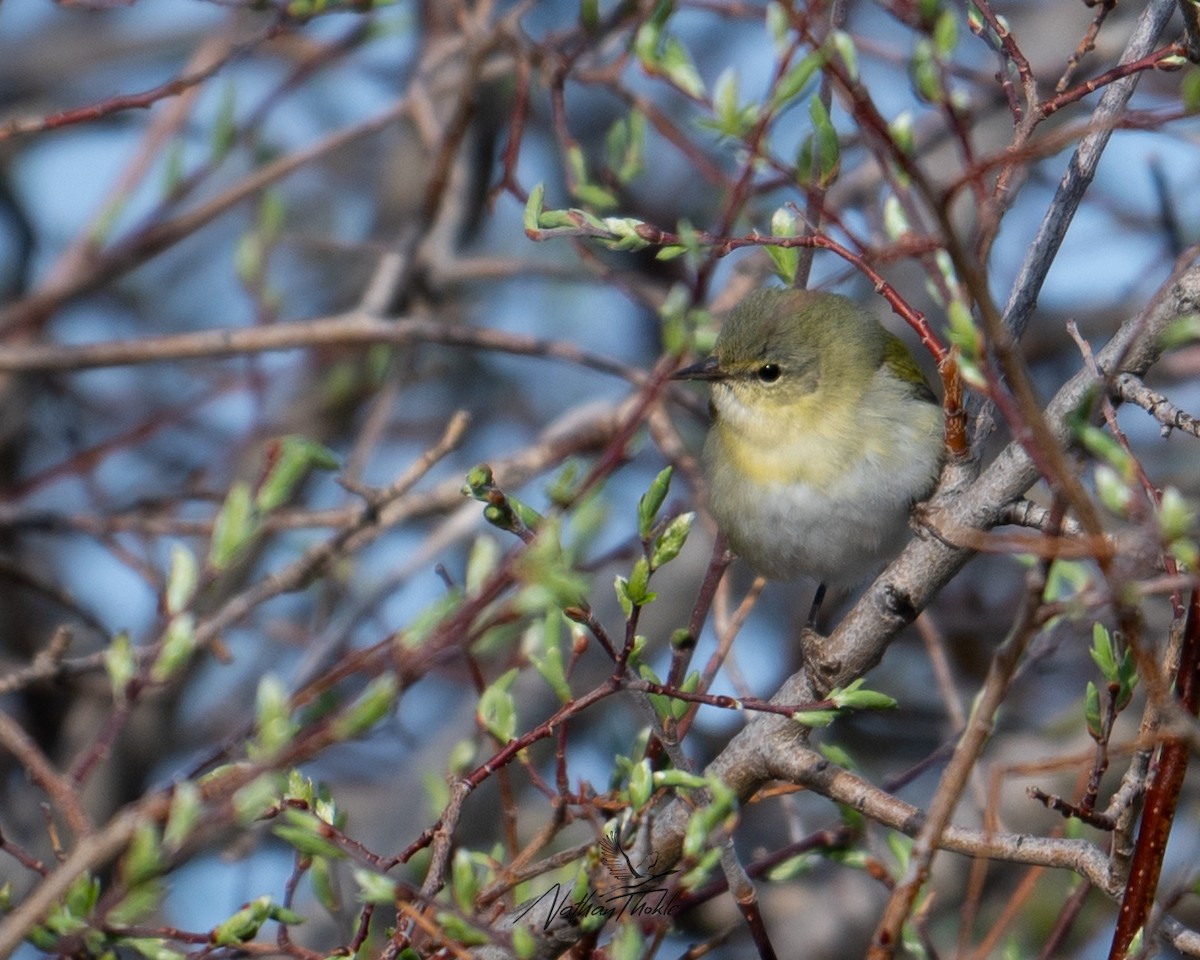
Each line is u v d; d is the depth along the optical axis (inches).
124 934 259.0
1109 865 270.4
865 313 422.3
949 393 302.4
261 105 470.0
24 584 453.7
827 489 395.9
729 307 483.2
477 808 502.3
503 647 444.8
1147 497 254.4
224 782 246.2
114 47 684.1
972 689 576.4
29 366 446.9
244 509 268.2
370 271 650.2
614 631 538.9
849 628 315.6
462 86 480.7
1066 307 629.6
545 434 514.0
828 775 309.0
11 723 255.0
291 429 581.3
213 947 259.3
